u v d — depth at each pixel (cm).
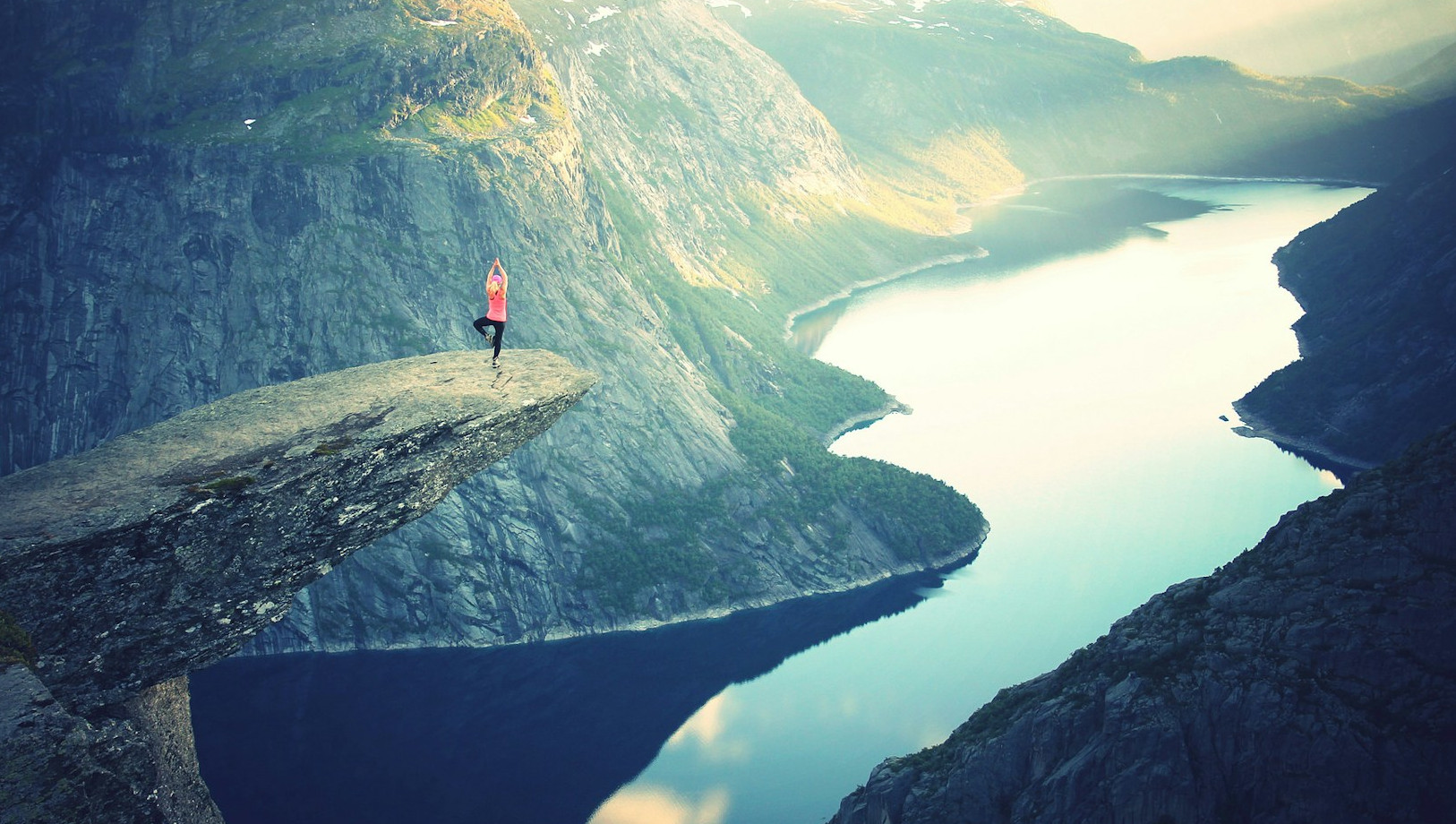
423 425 3650
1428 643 7188
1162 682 7781
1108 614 15838
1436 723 6900
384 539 17888
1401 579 7488
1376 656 7250
